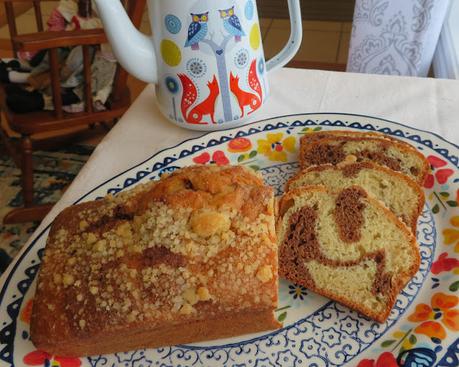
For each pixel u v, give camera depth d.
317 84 0.43
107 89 0.63
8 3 0.68
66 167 0.78
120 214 0.27
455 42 0.58
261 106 0.38
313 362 0.24
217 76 0.34
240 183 0.27
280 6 1.20
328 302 0.27
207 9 0.32
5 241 0.66
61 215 0.28
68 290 0.24
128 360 0.25
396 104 0.40
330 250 0.29
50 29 0.67
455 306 0.25
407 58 0.57
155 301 0.24
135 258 0.25
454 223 0.30
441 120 0.38
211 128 0.37
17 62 0.69
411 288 0.27
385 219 0.29
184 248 0.24
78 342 0.24
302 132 0.37
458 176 0.33
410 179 0.31
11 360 0.24
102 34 0.54
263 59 0.37
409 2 0.53
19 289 0.27
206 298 0.24
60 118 0.60
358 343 0.25
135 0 0.53
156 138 0.39
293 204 0.31
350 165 0.32
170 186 0.27
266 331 0.26
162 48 0.34
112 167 0.36
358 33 0.58
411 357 0.23
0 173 0.78
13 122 0.60
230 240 0.25
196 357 0.25
